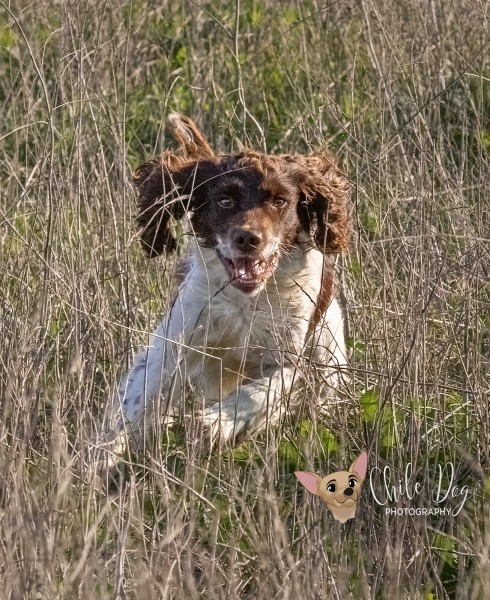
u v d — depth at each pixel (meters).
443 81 12.95
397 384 9.08
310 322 10.48
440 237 10.63
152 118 13.76
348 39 14.76
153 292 10.64
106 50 13.20
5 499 7.45
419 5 13.83
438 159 11.16
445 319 10.15
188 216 9.98
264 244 9.80
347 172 11.47
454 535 8.01
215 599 6.72
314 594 6.74
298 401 9.78
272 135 13.62
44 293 9.05
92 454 8.20
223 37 15.18
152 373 9.68
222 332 10.18
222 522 7.96
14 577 6.52
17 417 8.22
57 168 10.64
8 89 13.58
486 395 9.12
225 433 9.27
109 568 7.21
